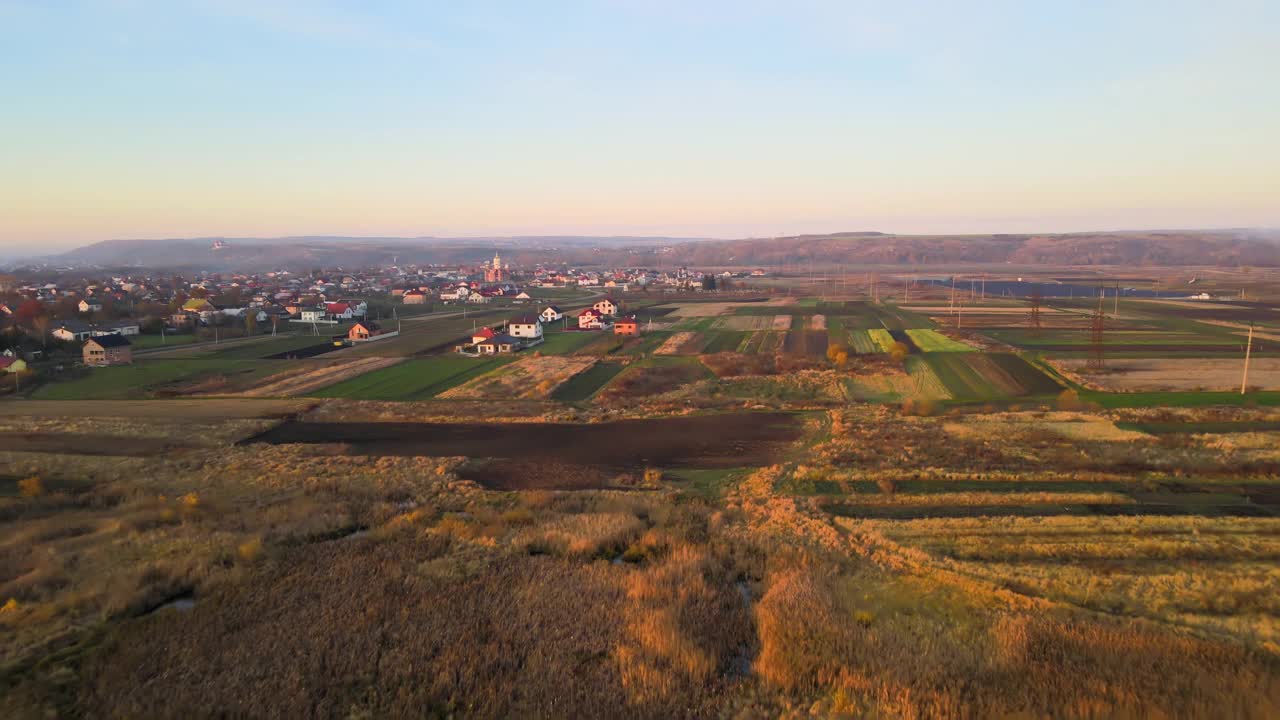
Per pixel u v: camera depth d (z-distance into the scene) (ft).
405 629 84.02
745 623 85.40
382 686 72.74
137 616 87.30
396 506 128.06
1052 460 141.59
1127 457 141.18
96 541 108.37
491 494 134.82
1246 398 201.57
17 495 131.95
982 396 215.10
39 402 219.61
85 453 162.91
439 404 213.46
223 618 86.02
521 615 87.30
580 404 212.84
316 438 177.47
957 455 146.82
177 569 96.94
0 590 90.22
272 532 112.88
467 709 69.00
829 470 139.64
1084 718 64.39
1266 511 113.19
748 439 171.32
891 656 75.20
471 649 79.51
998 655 74.28
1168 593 86.48
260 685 72.13
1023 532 106.83
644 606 88.94
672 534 111.86
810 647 77.41
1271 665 70.74
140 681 72.74
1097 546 100.48
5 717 65.00
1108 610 83.61
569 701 70.18
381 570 99.81
